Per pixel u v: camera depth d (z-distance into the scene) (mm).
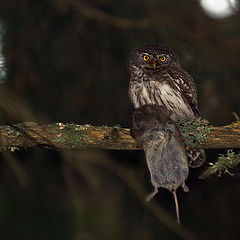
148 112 7906
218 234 10523
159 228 9836
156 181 7430
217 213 10695
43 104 10203
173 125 7727
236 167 9750
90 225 9141
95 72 10648
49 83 10305
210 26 11586
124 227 9570
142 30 11000
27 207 9555
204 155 9734
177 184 7387
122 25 10766
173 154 7500
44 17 10617
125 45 10914
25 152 10086
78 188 9797
